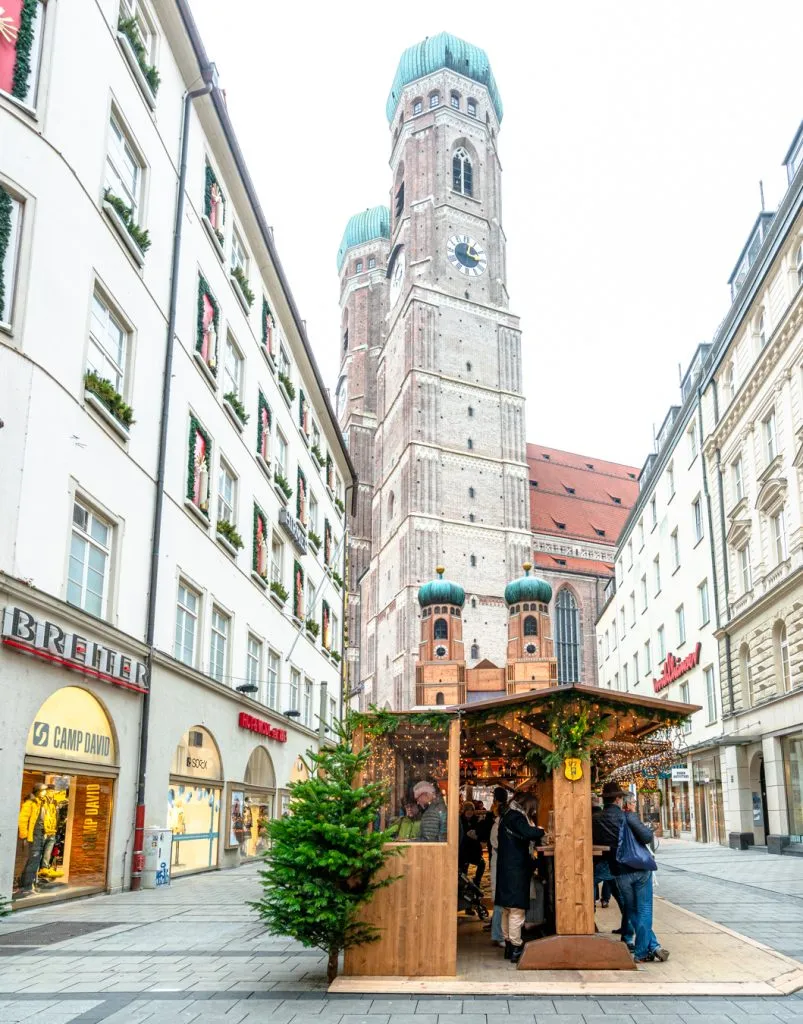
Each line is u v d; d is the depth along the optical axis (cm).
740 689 3478
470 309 8956
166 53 2236
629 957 964
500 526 8400
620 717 1052
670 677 4481
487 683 7012
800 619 2858
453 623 7119
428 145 9419
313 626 3741
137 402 1966
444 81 9606
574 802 1018
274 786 3091
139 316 1992
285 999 844
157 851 1889
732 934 1184
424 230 9088
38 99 1580
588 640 8931
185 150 2317
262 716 2925
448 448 8388
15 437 1447
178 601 2211
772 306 3159
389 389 9281
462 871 1313
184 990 878
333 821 923
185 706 2170
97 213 1770
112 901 1602
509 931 1019
